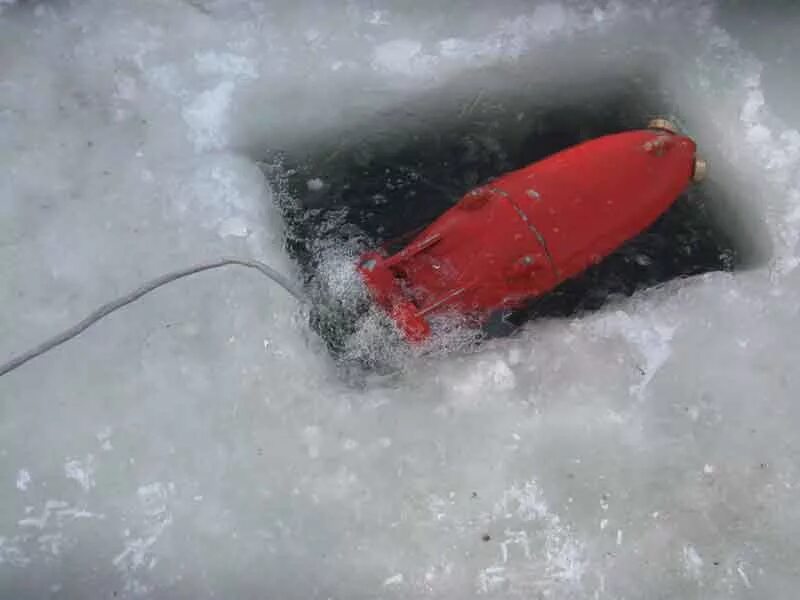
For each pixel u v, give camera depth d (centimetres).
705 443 204
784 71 234
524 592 196
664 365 210
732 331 212
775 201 223
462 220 208
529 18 240
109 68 237
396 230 232
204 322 215
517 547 198
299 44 239
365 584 198
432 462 204
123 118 233
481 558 198
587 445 204
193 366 212
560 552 198
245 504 203
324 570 199
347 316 212
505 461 204
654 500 201
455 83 239
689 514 200
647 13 240
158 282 207
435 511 201
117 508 203
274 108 238
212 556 200
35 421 209
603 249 210
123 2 240
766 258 221
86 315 216
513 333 216
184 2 240
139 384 211
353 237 230
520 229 203
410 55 239
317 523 202
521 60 240
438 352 212
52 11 240
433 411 208
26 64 237
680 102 236
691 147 213
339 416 208
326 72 239
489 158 239
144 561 200
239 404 209
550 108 240
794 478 202
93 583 199
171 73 237
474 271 205
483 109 240
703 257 226
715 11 239
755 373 209
